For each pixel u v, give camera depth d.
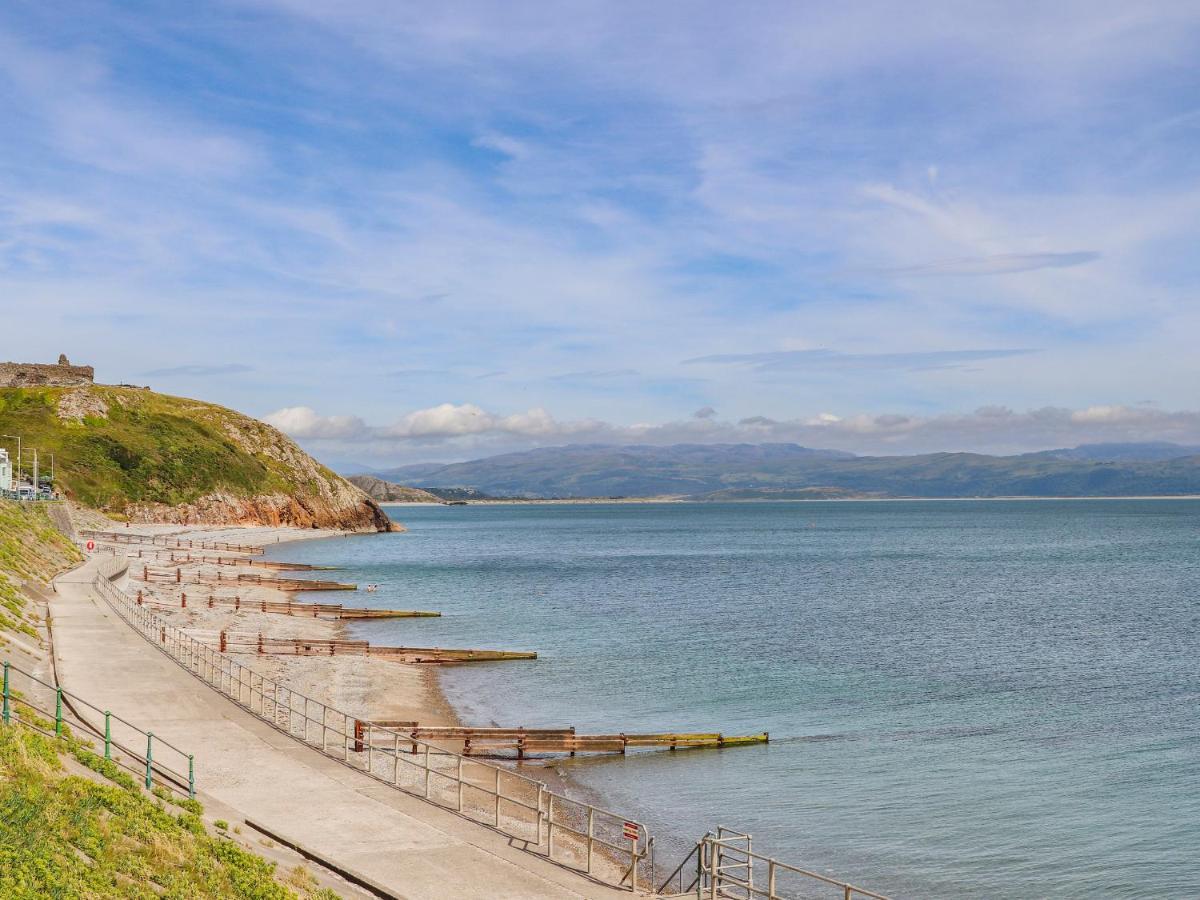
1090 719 43.72
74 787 17.81
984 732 41.25
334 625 73.12
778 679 53.16
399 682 49.91
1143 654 62.19
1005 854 27.70
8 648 34.50
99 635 42.03
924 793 32.94
